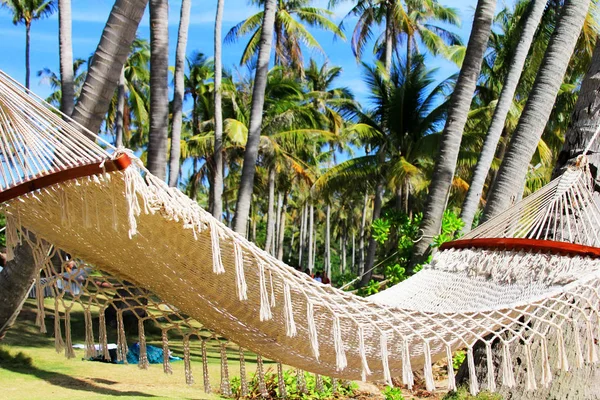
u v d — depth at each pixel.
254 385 6.88
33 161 3.19
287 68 26.92
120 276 4.09
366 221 44.69
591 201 5.02
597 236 4.59
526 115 8.02
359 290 8.84
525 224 4.84
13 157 3.21
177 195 3.20
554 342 4.87
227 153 26.28
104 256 3.83
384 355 3.66
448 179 9.03
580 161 4.97
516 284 4.36
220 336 4.35
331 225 50.31
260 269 3.38
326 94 29.16
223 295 3.75
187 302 4.04
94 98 5.36
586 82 5.43
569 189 4.87
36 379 6.39
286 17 25.20
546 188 4.96
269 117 24.75
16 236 3.37
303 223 37.56
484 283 4.57
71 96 10.25
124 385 6.54
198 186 27.66
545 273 4.24
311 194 27.25
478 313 3.83
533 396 4.90
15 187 3.17
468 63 9.15
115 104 27.89
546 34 17.64
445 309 4.43
